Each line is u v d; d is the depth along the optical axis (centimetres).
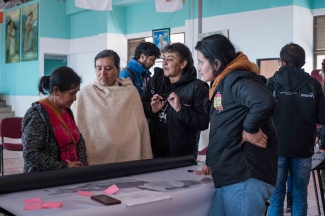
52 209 157
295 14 834
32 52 1473
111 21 1279
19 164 725
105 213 159
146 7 1212
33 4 1459
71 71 229
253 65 202
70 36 1484
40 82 230
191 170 244
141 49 336
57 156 226
